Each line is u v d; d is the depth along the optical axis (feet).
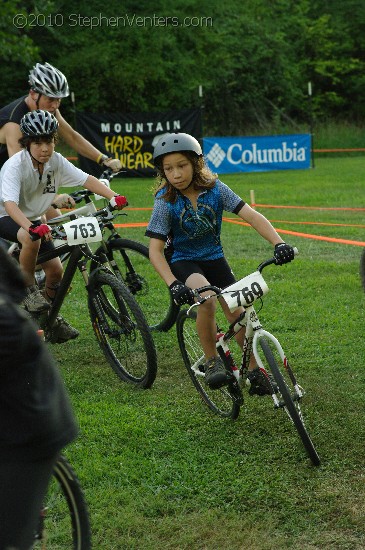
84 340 22.81
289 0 137.49
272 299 26.11
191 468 14.51
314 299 26.11
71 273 19.99
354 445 15.26
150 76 108.47
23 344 8.07
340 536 12.16
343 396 17.84
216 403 17.25
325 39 137.18
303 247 35.73
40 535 9.85
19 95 107.24
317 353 20.86
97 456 15.02
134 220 45.57
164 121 77.77
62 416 8.39
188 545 12.05
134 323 19.17
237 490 13.62
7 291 8.48
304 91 135.85
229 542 12.07
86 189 21.49
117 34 108.68
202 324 15.94
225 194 15.96
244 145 83.87
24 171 19.22
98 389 18.94
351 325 23.13
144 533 12.40
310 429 16.03
